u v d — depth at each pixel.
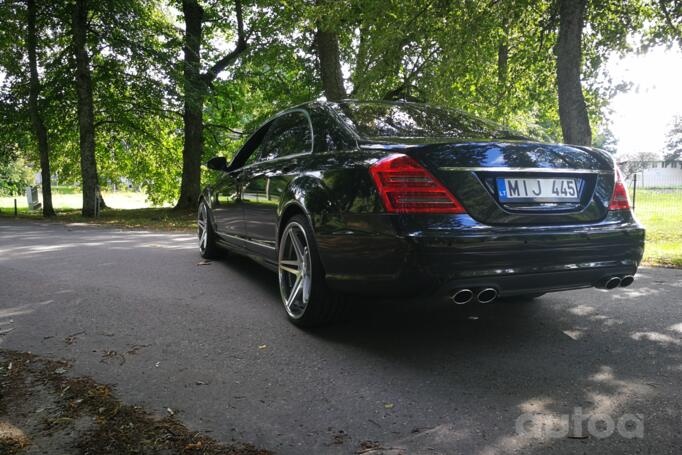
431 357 2.77
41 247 7.30
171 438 1.92
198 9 18.98
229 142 22.84
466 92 12.65
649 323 3.36
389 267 2.61
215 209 5.55
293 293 3.41
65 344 2.99
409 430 1.98
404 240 2.52
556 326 3.32
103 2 16.27
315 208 3.05
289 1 12.65
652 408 2.13
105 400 2.24
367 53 11.87
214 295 4.22
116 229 11.34
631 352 2.81
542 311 3.68
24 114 17.89
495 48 11.50
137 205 32.97
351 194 2.81
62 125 19.27
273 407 2.18
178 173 23.59
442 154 2.65
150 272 5.22
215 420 2.06
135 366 2.65
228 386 2.40
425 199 2.58
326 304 3.14
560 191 2.84
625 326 3.31
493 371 2.56
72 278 4.89
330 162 3.12
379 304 3.88
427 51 11.61
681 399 2.21
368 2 11.09
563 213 2.81
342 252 2.86
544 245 2.67
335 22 11.30
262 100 20.22
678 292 4.26
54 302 3.97
